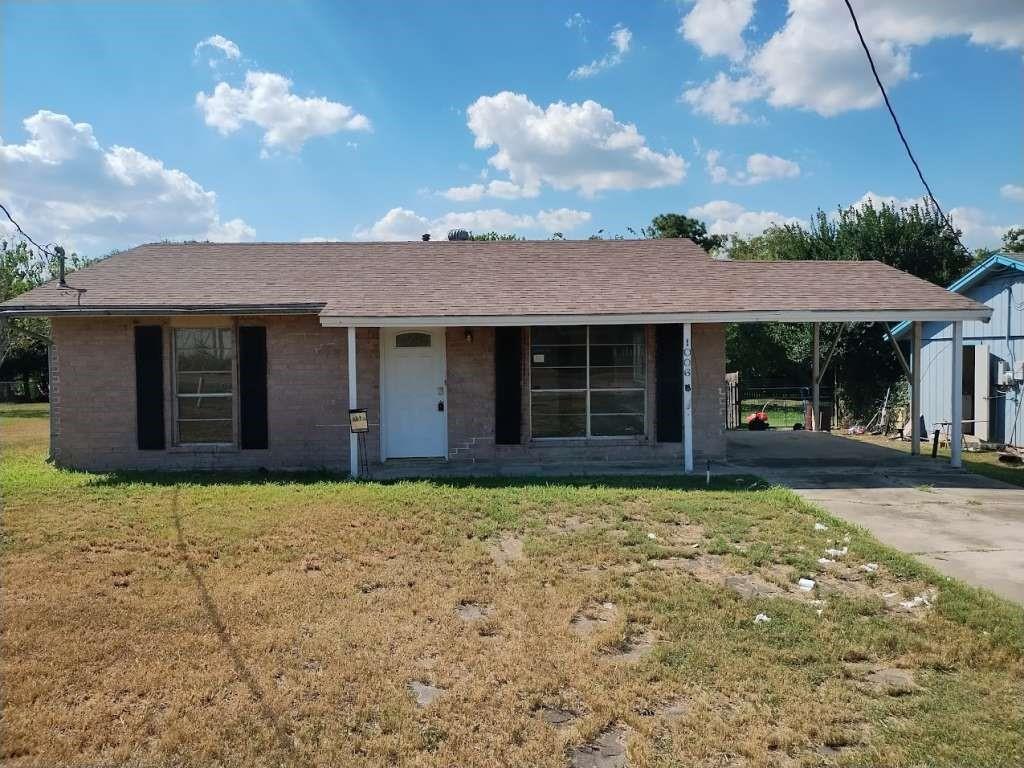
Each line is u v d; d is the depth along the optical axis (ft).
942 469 40.16
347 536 25.40
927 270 76.23
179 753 12.62
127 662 15.85
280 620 18.10
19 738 13.00
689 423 39.27
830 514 29.01
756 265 46.34
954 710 14.05
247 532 25.80
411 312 37.70
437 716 13.83
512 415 41.78
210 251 48.96
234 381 40.88
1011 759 12.42
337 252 48.96
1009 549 24.48
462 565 22.41
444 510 29.22
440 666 15.76
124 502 30.66
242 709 13.98
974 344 53.21
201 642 16.81
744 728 13.38
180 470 40.55
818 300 39.99
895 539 25.71
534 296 40.42
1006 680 15.30
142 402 40.60
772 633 17.42
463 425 41.93
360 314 37.27
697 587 20.51
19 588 20.21
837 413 71.46
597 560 22.90
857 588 20.76
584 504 30.37
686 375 39.19
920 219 76.54
